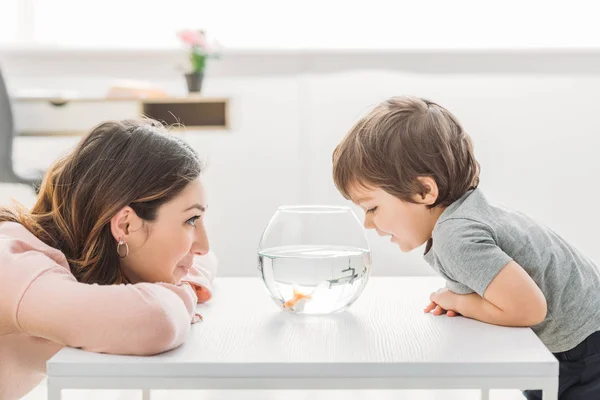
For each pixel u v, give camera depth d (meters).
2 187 3.43
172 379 0.90
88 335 0.95
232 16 3.91
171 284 1.10
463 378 0.90
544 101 3.64
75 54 3.83
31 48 3.82
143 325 0.93
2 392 1.22
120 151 1.17
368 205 1.29
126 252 1.17
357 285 1.10
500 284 1.07
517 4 3.70
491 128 3.68
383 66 3.74
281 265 1.06
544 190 3.68
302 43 3.89
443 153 1.23
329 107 3.80
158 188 1.13
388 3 3.79
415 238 1.28
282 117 3.82
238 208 3.85
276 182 3.85
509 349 0.95
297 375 0.90
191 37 3.37
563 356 1.31
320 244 1.09
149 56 3.83
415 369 0.90
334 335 1.03
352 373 0.90
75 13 3.94
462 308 1.13
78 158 1.20
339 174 1.30
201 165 1.21
